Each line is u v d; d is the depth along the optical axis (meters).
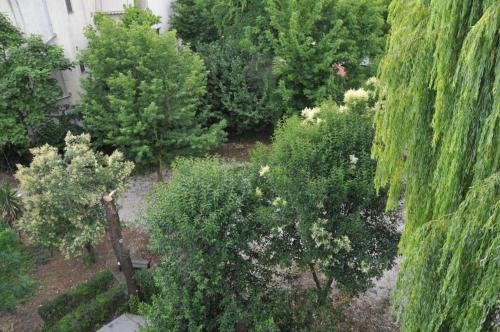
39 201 8.91
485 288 3.48
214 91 15.17
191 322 6.25
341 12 12.72
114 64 11.46
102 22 11.47
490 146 3.57
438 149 4.34
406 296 4.37
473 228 3.48
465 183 4.04
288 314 6.62
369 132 6.24
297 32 12.35
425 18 4.02
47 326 8.40
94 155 10.03
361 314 8.58
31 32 13.39
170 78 11.51
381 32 13.63
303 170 6.03
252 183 6.98
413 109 4.12
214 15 15.78
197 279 6.21
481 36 3.32
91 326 8.26
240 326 6.85
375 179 4.89
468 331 3.72
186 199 6.45
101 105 11.50
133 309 8.56
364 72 13.62
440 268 3.70
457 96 3.76
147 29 11.40
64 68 13.47
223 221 6.36
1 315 8.97
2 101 12.31
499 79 3.27
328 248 6.02
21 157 14.66
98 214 9.71
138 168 12.48
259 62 14.05
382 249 6.36
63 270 10.30
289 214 6.23
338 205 6.10
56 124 14.50
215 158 7.93
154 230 6.48
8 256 6.91
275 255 6.58
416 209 4.65
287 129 6.70
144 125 11.00
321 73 13.11
